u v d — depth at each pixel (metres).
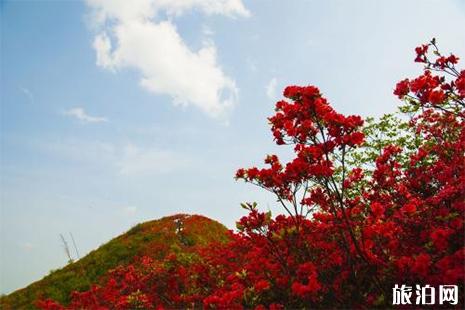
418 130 9.62
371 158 10.35
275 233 7.17
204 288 10.00
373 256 6.22
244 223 7.13
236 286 7.83
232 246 11.26
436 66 6.31
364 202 8.33
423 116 9.34
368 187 8.71
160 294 10.79
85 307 13.22
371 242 6.34
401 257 6.10
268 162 6.93
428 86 6.07
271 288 7.53
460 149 7.96
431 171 8.10
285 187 6.70
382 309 5.84
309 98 5.84
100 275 24.59
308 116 5.98
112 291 12.20
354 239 6.04
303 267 6.61
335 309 6.31
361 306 6.08
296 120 6.20
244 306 7.36
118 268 12.71
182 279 10.80
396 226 6.60
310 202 7.50
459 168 7.58
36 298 23.69
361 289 6.52
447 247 5.66
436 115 9.10
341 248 7.22
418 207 6.71
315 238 7.52
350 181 8.76
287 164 6.43
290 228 7.09
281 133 6.40
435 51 6.29
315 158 6.21
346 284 6.70
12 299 24.77
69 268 26.92
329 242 7.59
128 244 27.81
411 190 8.12
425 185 8.05
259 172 6.68
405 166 8.73
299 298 6.84
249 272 8.04
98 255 27.27
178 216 33.72
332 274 7.18
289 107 6.12
